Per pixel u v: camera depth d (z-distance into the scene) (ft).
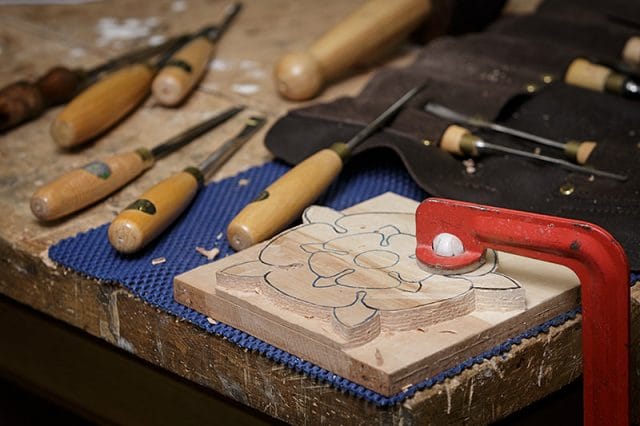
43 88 4.73
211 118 4.66
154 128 4.64
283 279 3.38
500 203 3.92
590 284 3.22
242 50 5.25
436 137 4.18
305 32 5.43
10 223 4.03
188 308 3.53
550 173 4.04
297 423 3.40
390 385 3.12
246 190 4.15
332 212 3.71
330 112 4.40
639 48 4.73
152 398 3.92
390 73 4.66
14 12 5.73
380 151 4.31
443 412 3.21
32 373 4.27
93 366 4.04
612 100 4.48
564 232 3.22
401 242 3.54
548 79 4.59
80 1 5.87
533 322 3.36
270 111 4.72
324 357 3.24
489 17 5.15
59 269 3.83
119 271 3.72
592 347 3.27
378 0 4.98
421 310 3.24
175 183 3.95
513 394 3.37
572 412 3.75
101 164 4.11
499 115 4.43
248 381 3.46
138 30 5.50
